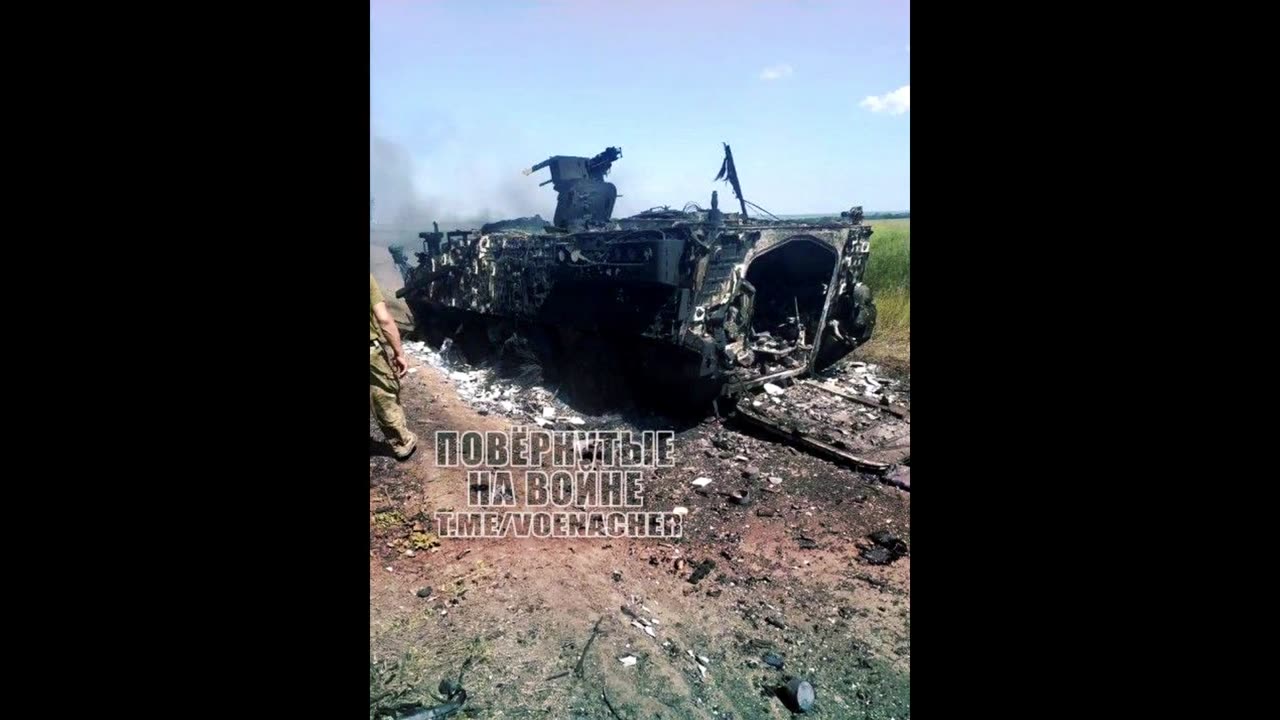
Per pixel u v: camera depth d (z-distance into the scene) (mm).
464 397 7867
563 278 7379
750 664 3373
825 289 8258
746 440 6430
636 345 6816
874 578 4199
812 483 5539
